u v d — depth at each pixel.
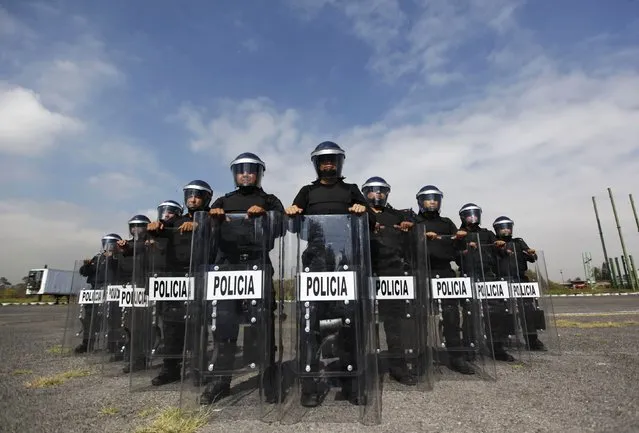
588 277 60.22
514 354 7.26
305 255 4.43
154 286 5.92
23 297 49.47
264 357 4.30
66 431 3.72
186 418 3.93
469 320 6.32
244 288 4.39
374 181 6.31
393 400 4.64
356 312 4.30
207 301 4.43
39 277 35.38
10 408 4.51
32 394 5.20
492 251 7.63
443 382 5.58
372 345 4.24
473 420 3.83
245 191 5.17
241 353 4.33
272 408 4.28
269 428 3.70
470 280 6.46
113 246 7.55
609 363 6.51
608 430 3.45
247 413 4.17
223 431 3.63
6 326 15.00
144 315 5.88
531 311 7.77
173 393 5.22
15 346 9.77
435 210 6.98
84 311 8.70
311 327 4.32
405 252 5.61
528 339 7.52
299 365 4.29
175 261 5.93
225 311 4.39
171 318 5.80
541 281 7.95
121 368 6.76
